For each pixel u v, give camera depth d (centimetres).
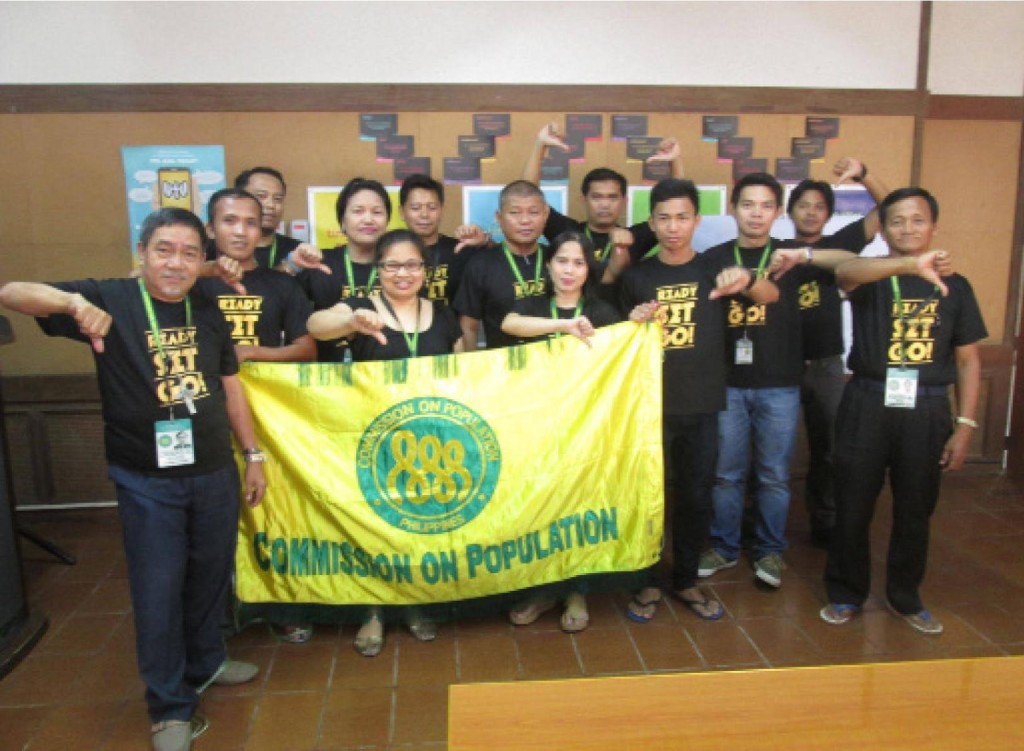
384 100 365
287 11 359
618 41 374
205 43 358
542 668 251
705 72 380
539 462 258
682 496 280
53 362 375
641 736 126
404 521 253
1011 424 433
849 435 266
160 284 197
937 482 264
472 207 378
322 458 253
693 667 251
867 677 142
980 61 409
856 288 265
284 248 328
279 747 214
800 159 388
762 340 294
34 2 349
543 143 324
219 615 229
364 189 288
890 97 389
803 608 290
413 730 221
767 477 305
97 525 374
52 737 219
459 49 368
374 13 362
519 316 264
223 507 215
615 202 328
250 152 365
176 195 364
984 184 418
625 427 263
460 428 255
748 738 126
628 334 260
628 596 301
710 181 386
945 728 128
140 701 236
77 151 359
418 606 267
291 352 268
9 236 363
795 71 385
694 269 272
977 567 325
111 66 356
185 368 204
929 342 253
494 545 255
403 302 262
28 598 296
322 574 257
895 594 276
